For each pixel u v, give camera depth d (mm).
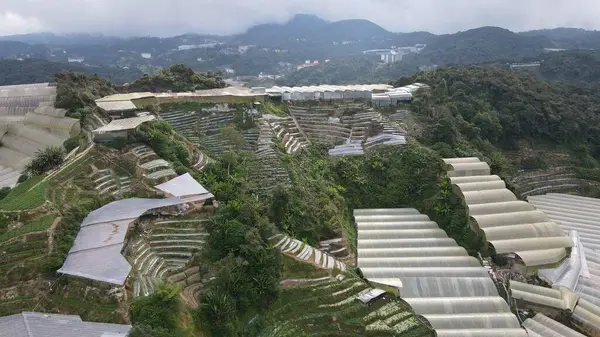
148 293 41719
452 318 50875
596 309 54281
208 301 42719
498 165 84125
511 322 51062
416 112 101562
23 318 36781
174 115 85125
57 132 70875
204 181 63250
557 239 63312
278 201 60031
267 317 47000
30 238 44219
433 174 80625
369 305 51469
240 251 48969
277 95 98750
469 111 107250
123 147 64375
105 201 55688
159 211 54531
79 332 35562
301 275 53156
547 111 110188
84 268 41469
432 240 67250
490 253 64500
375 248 65375
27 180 57500
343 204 75750
